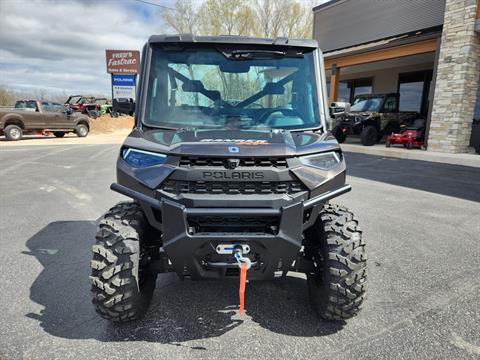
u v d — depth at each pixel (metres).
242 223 2.47
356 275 2.61
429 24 15.29
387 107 16.53
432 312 3.10
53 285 3.54
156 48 3.24
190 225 2.44
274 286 3.57
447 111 13.27
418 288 3.51
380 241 4.78
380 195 7.37
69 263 4.05
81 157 12.95
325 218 2.80
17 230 5.14
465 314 3.06
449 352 2.58
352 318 3.00
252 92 3.21
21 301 3.24
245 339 2.73
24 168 10.48
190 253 2.43
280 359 2.52
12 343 2.65
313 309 3.10
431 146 13.88
